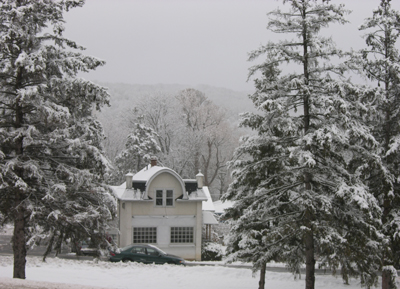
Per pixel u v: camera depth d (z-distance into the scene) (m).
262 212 18.14
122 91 159.38
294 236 16.92
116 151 71.50
